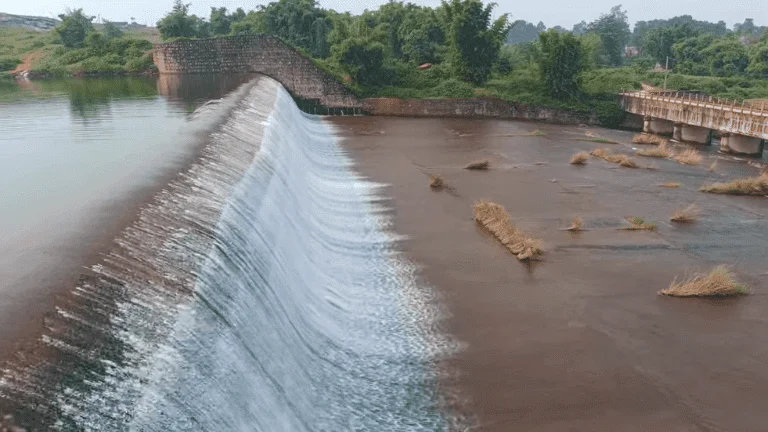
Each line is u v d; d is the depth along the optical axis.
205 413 7.48
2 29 78.44
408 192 24.70
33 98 34.31
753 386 11.81
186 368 7.58
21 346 6.41
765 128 31.52
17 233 10.12
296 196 18.98
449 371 12.30
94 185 13.60
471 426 10.68
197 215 11.64
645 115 44.06
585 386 11.80
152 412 6.59
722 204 23.45
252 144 19.52
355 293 15.59
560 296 15.47
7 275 8.09
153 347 7.41
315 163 28.19
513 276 16.64
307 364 11.38
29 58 62.22
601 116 47.50
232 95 30.52
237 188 14.27
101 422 5.99
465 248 18.64
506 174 27.92
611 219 21.33
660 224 20.84
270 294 11.64
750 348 13.13
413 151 33.41
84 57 59.47
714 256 18.09
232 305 9.70
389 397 11.43
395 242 19.12
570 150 34.34
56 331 6.83
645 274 16.77
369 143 35.72
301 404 10.25
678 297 15.45
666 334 13.68
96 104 31.14
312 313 13.37
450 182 26.34
